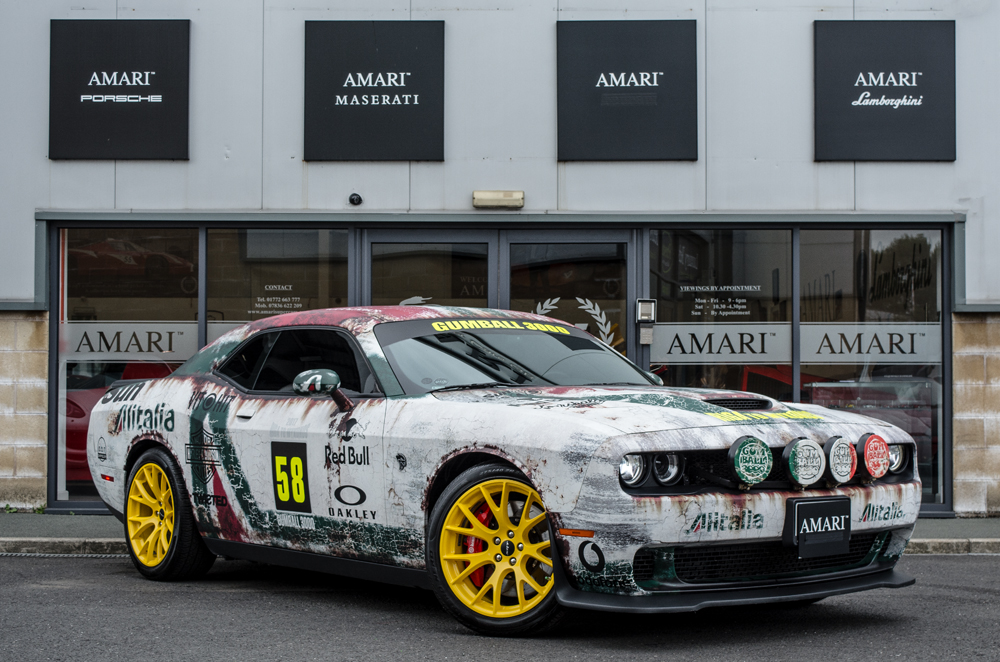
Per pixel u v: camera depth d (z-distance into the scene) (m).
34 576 6.08
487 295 9.20
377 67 9.16
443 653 3.91
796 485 4.06
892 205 9.09
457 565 4.27
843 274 9.18
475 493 4.21
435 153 9.13
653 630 4.35
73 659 3.86
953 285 9.06
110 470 6.16
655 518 3.76
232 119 9.17
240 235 9.24
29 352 9.09
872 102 9.09
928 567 6.62
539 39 9.19
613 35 9.12
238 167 9.16
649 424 3.95
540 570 4.20
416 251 9.25
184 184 9.16
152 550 5.84
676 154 9.09
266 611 4.85
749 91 9.13
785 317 9.16
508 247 9.22
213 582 5.80
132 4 9.20
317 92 9.16
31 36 9.19
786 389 9.14
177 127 9.13
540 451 3.96
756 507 3.92
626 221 9.09
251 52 9.20
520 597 4.11
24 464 9.06
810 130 9.13
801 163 9.12
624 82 9.12
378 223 9.17
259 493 5.16
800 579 4.14
